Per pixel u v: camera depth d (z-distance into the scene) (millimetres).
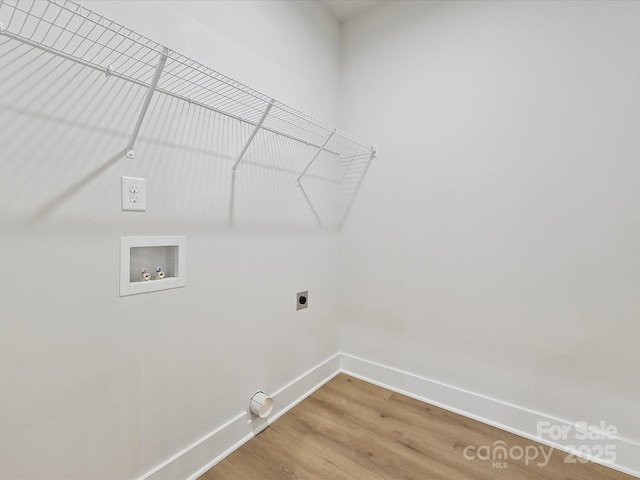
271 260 1698
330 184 2178
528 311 1581
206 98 1323
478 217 1717
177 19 1204
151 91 978
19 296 858
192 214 1291
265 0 1608
